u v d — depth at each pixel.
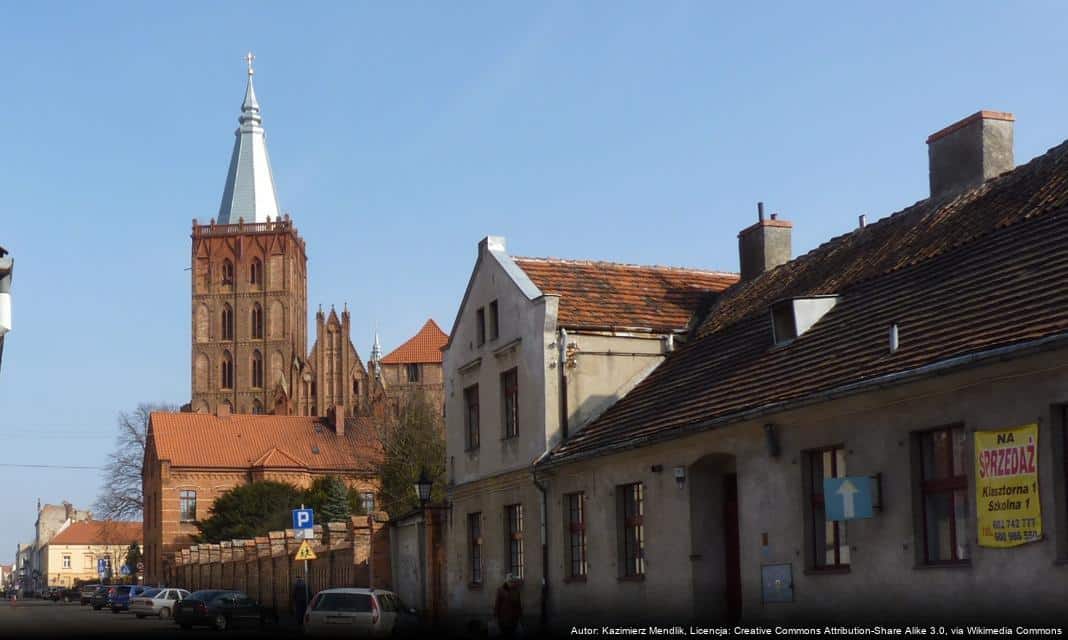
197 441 114.69
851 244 28.27
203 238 158.12
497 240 33.56
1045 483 16.06
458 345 35.47
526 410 30.58
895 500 18.70
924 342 18.88
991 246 21.31
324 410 153.50
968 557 17.55
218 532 96.69
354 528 43.09
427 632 34.25
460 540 34.84
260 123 165.38
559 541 28.88
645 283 33.44
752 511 22.19
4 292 17.39
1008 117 25.97
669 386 27.47
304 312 167.25
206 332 156.75
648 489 25.48
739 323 28.31
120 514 121.00
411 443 78.25
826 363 21.17
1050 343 15.55
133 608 59.88
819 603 20.28
